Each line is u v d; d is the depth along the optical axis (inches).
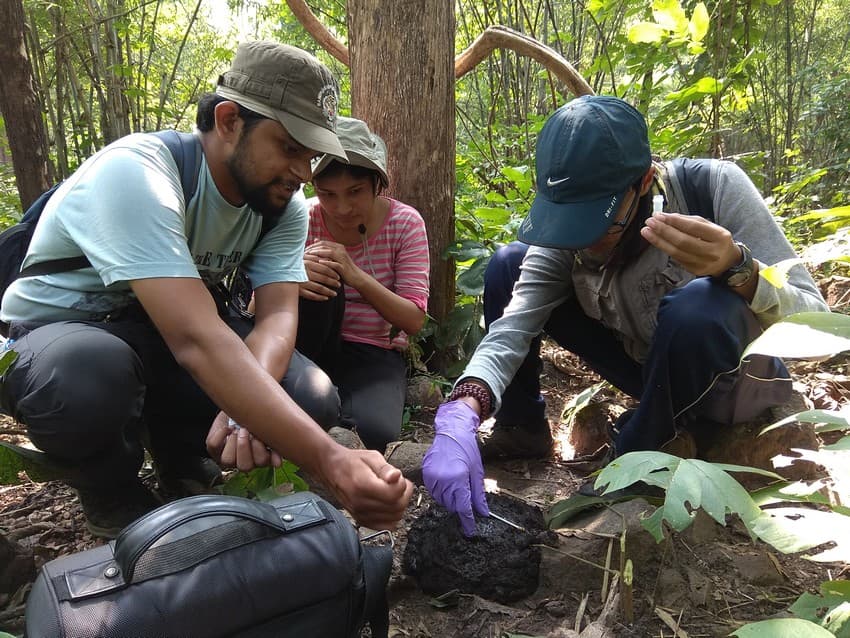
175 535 37.8
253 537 38.7
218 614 35.7
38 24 213.3
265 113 50.6
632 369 77.2
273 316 62.0
